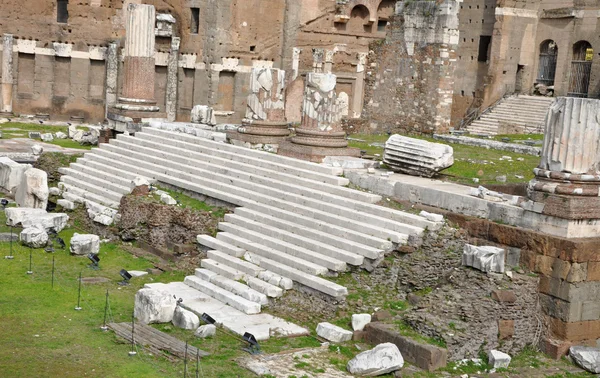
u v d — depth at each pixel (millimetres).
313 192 23094
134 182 26984
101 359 16031
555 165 18906
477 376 16250
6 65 49094
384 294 19328
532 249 18672
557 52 47250
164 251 24281
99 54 49656
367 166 24891
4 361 15617
